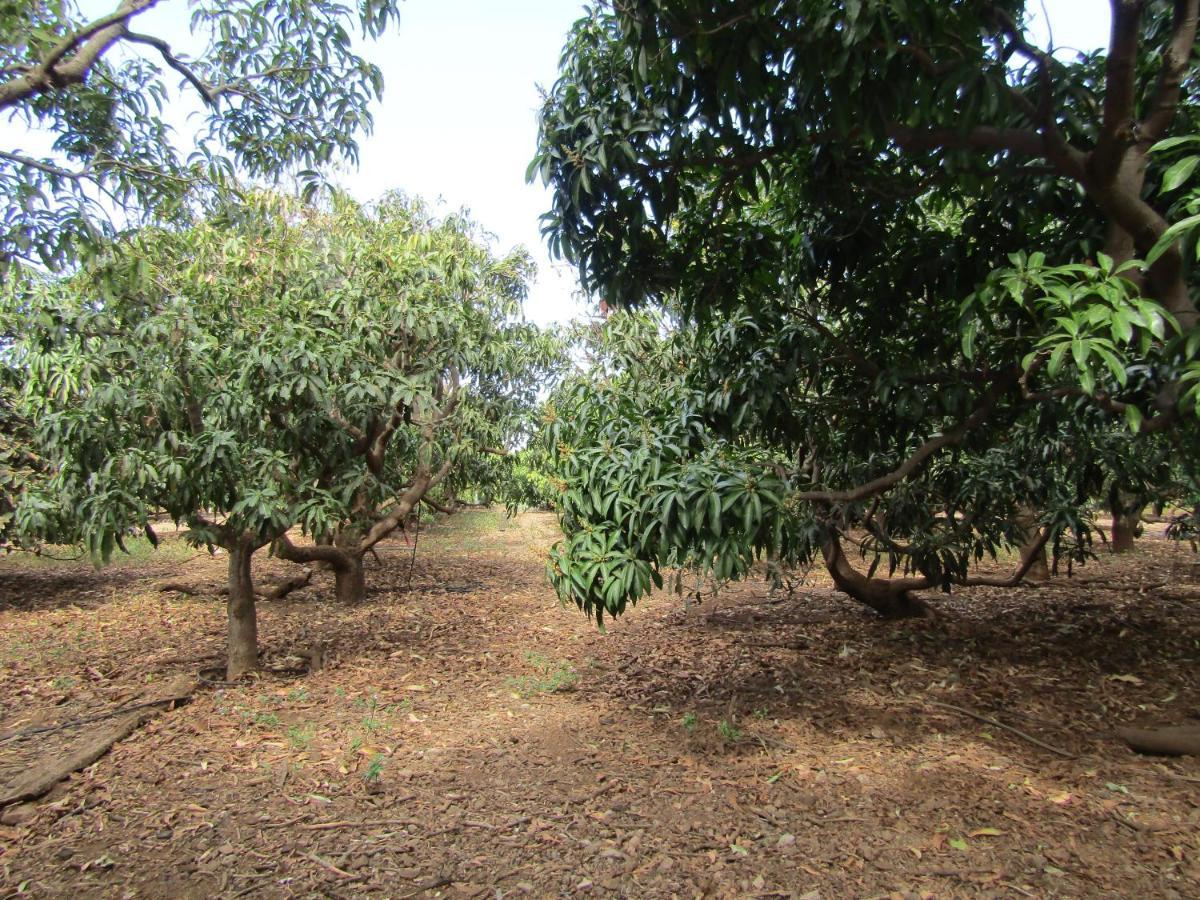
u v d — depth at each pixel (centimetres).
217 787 339
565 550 353
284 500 473
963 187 357
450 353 652
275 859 278
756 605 743
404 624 681
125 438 435
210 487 438
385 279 617
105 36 283
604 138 316
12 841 294
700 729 404
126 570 1002
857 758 362
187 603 782
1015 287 249
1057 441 536
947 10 258
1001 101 273
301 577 824
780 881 258
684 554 341
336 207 657
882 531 615
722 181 373
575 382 534
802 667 523
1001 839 283
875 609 664
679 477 336
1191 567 920
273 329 470
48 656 575
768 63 298
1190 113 346
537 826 298
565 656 569
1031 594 773
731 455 387
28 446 732
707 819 303
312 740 395
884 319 430
